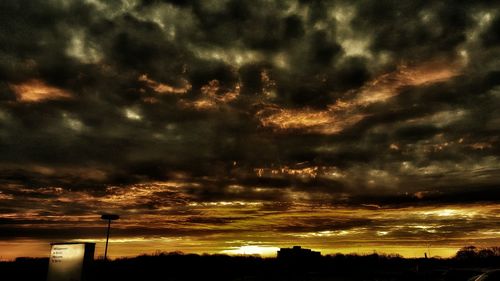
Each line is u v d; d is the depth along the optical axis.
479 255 58.84
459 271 23.84
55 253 21.06
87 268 20.45
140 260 51.03
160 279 39.69
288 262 67.12
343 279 41.31
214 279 42.84
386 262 70.06
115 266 46.09
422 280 32.84
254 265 63.16
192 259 56.69
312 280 41.34
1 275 35.12
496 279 15.80
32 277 34.44
